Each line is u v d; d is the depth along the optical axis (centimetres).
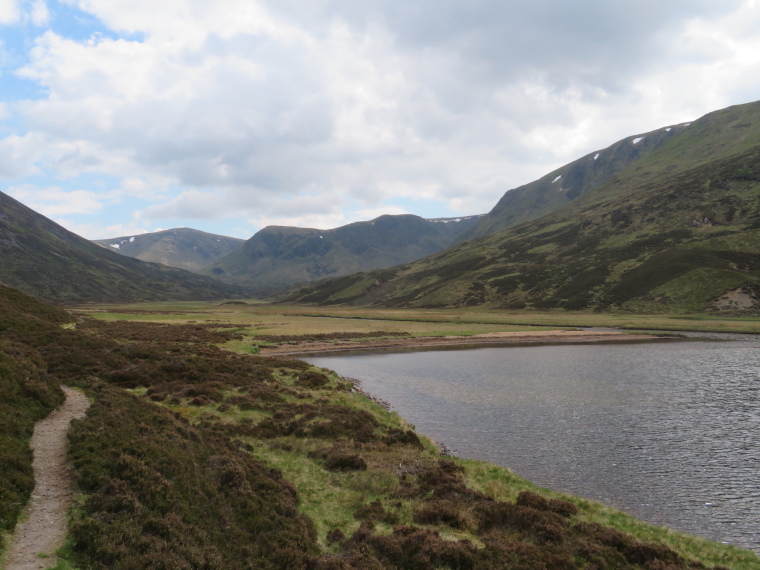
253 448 2347
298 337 9556
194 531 1212
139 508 1208
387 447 2569
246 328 11006
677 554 1485
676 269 17088
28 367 2402
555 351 7831
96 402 2159
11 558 912
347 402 3616
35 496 1202
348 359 7144
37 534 1027
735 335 10044
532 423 3297
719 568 1427
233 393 3481
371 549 1399
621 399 4025
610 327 12188
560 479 2284
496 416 3500
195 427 2345
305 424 2839
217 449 2047
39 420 1886
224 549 1222
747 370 5494
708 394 4203
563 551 1462
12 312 4300
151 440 1725
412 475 2156
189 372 3750
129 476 1370
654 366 5894
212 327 10425
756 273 15025
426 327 12644
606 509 1877
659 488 2178
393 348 8606
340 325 13075
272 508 1563
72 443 1577
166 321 11838
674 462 2514
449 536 1526
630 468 2430
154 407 2398
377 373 5738
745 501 2041
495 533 1591
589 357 6925
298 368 5175
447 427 3212
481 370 5831
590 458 2578
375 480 2030
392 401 4078
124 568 958
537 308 18200
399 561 1355
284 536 1373
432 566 1329
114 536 1055
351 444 2536
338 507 1762
